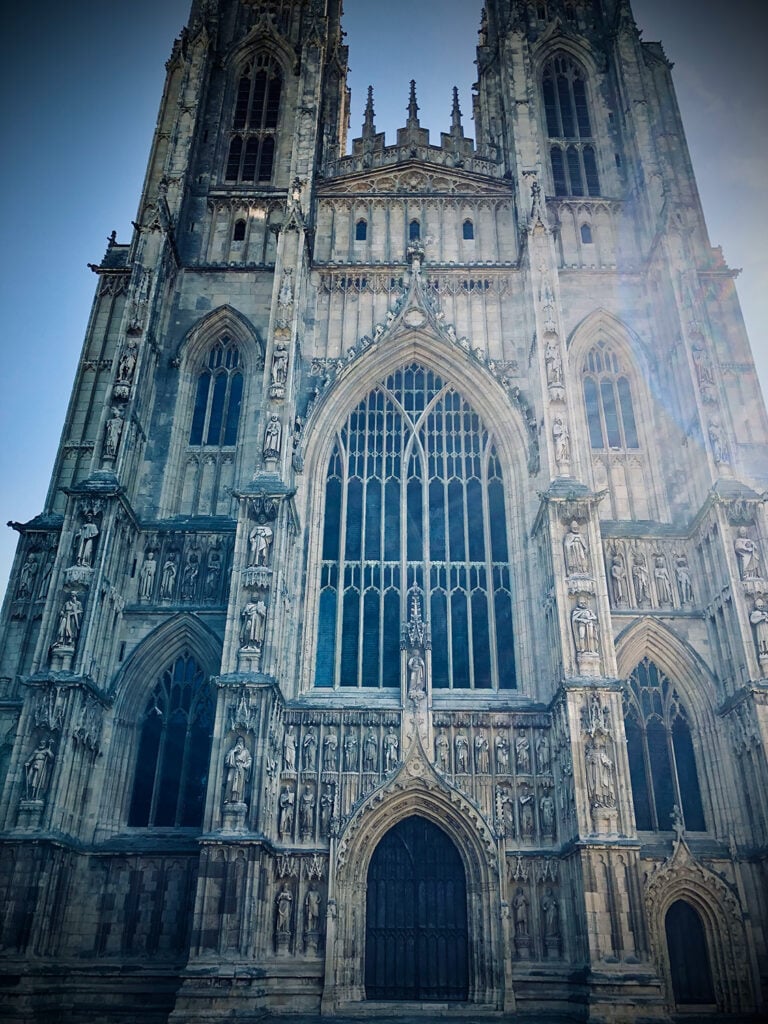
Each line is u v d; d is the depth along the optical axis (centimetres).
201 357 4878
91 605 3694
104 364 4800
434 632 4166
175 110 5834
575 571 3734
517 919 3428
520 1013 3222
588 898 3147
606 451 4578
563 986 3259
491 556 4338
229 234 5316
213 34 6119
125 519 4069
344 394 4675
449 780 3616
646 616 4003
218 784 3356
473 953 3394
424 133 5653
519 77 5444
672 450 4488
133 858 3550
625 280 4997
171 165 5366
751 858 3491
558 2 6256
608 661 3566
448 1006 3234
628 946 3070
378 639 4147
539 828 3581
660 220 4794
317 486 4438
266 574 3741
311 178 5150
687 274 4525
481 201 5334
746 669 3572
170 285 4934
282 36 6234
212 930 3117
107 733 3772
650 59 5809
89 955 3381
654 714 3906
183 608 4034
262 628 3653
